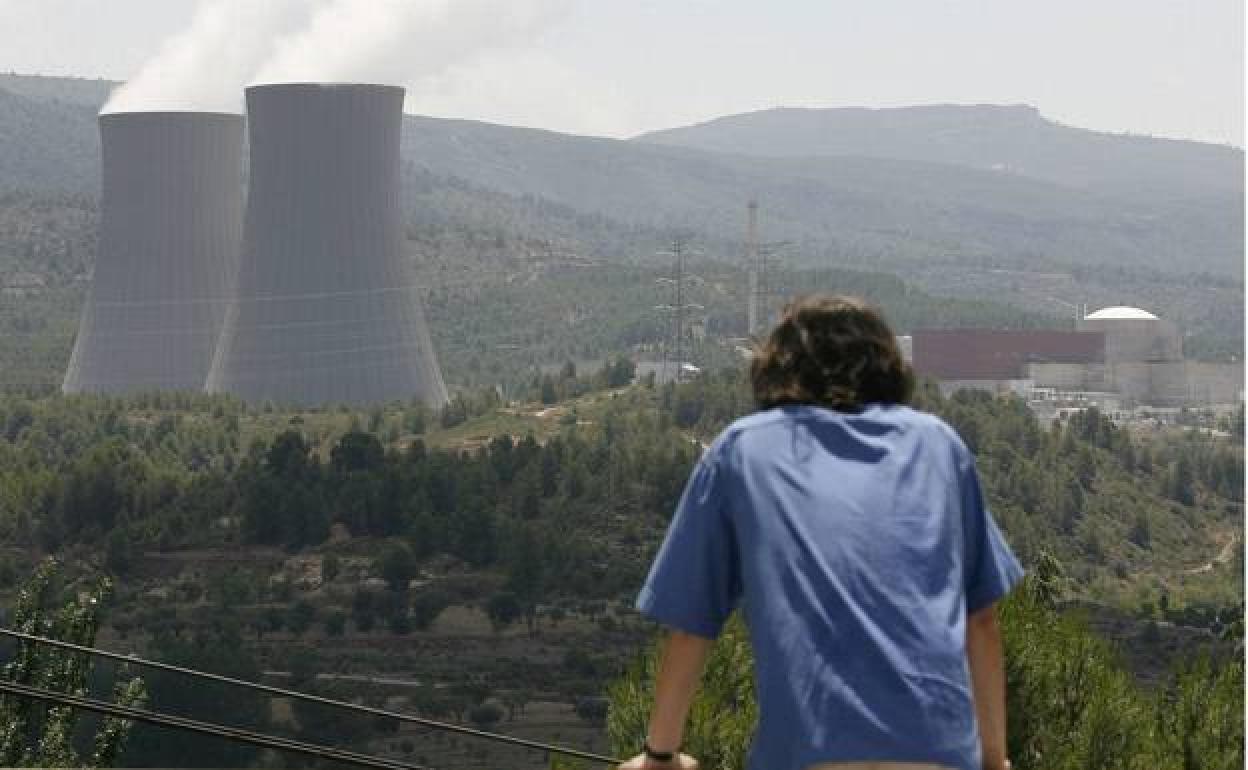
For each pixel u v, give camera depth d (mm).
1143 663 104438
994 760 4953
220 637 139250
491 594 151250
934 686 4496
